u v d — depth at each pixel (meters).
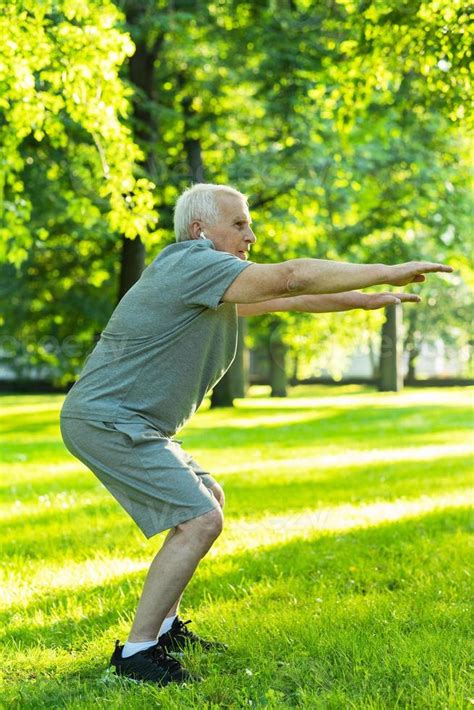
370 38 8.81
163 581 4.05
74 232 20.58
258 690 3.93
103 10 9.11
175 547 4.05
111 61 8.91
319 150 19.52
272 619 4.91
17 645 4.79
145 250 20.83
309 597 5.48
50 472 13.36
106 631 4.96
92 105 9.01
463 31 8.12
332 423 22.86
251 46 17.98
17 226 11.59
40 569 6.73
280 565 6.46
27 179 16.53
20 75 8.89
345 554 6.80
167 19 18.25
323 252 23.11
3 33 8.73
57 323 26.97
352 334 26.77
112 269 24.73
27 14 9.40
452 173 21.34
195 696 3.85
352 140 13.74
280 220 21.23
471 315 39.41
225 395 29.27
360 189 20.59
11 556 7.31
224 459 14.87
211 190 4.39
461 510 8.86
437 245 22.72
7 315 26.73
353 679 3.97
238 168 21.06
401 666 4.05
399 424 22.19
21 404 36.28
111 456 4.13
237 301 4.02
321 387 35.75
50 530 8.32
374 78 9.41
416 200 22.02
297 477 12.08
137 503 4.14
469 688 3.79
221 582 6.00
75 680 4.22
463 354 40.25
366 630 4.66
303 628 4.68
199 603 5.52
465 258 23.08
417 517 8.49
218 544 7.41
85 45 8.81
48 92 9.43
